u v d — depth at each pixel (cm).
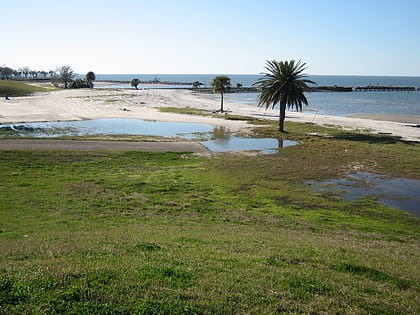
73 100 10469
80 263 930
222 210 2155
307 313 719
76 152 3828
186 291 764
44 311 611
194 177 3031
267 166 3512
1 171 2892
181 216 1978
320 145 4584
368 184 2959
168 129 5941
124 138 4900
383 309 784
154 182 2805
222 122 6681
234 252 1212
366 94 17912
